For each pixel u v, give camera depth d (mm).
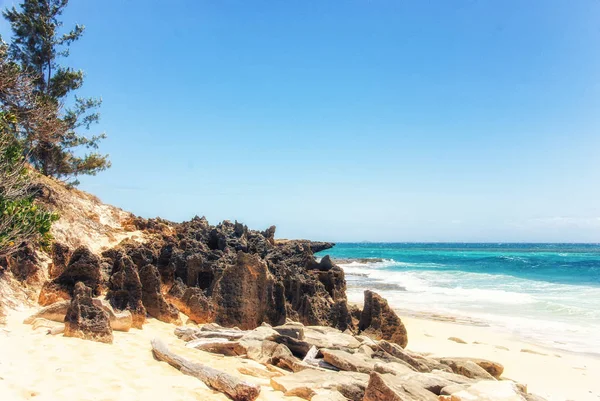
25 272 13211
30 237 13211
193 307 14758
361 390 8695
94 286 12977
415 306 26719
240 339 11586
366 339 13328
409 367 11344
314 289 16859
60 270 14312
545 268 58188
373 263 71875
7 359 7855
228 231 22828
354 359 10438
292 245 22234
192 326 13469
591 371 14414
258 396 8070
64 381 7262
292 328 12180
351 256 99562
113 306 12016
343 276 19984
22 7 24500
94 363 8352
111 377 7762
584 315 23625
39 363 7918
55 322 10422
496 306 26625
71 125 24484
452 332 19734
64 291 12492
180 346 10930
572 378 13711
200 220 24109
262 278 15484
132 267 12664
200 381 8250
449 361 12617
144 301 13414
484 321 22203
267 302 15484
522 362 15250
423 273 50906
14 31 24141
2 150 13875
